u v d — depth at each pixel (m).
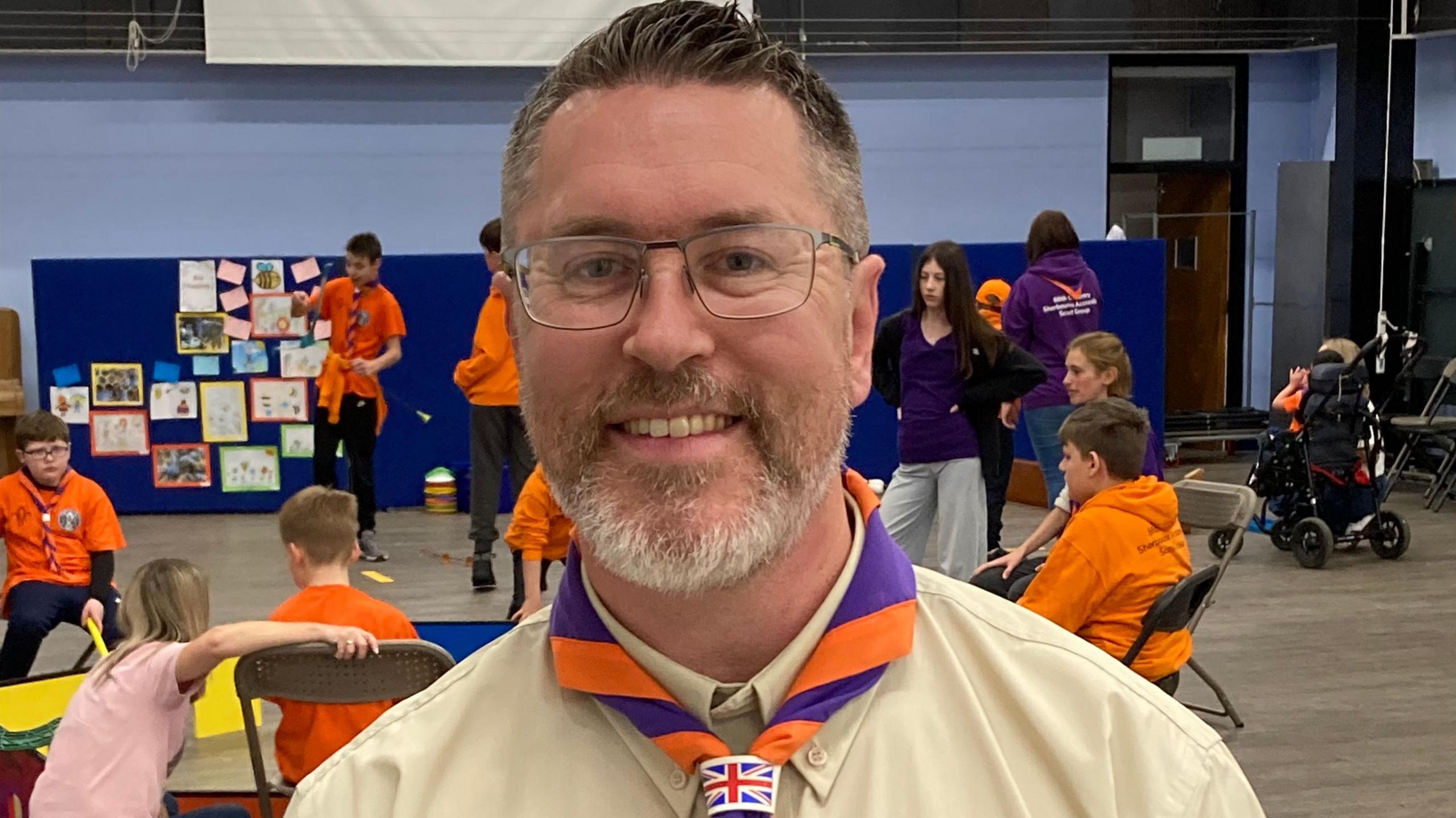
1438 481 7.78
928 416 4.41
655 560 0.86
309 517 3.00
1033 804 0.92
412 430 8.04
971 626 0.98
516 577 5.20
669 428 0.88
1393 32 9.26
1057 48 9.16
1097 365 4.46
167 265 7.88
